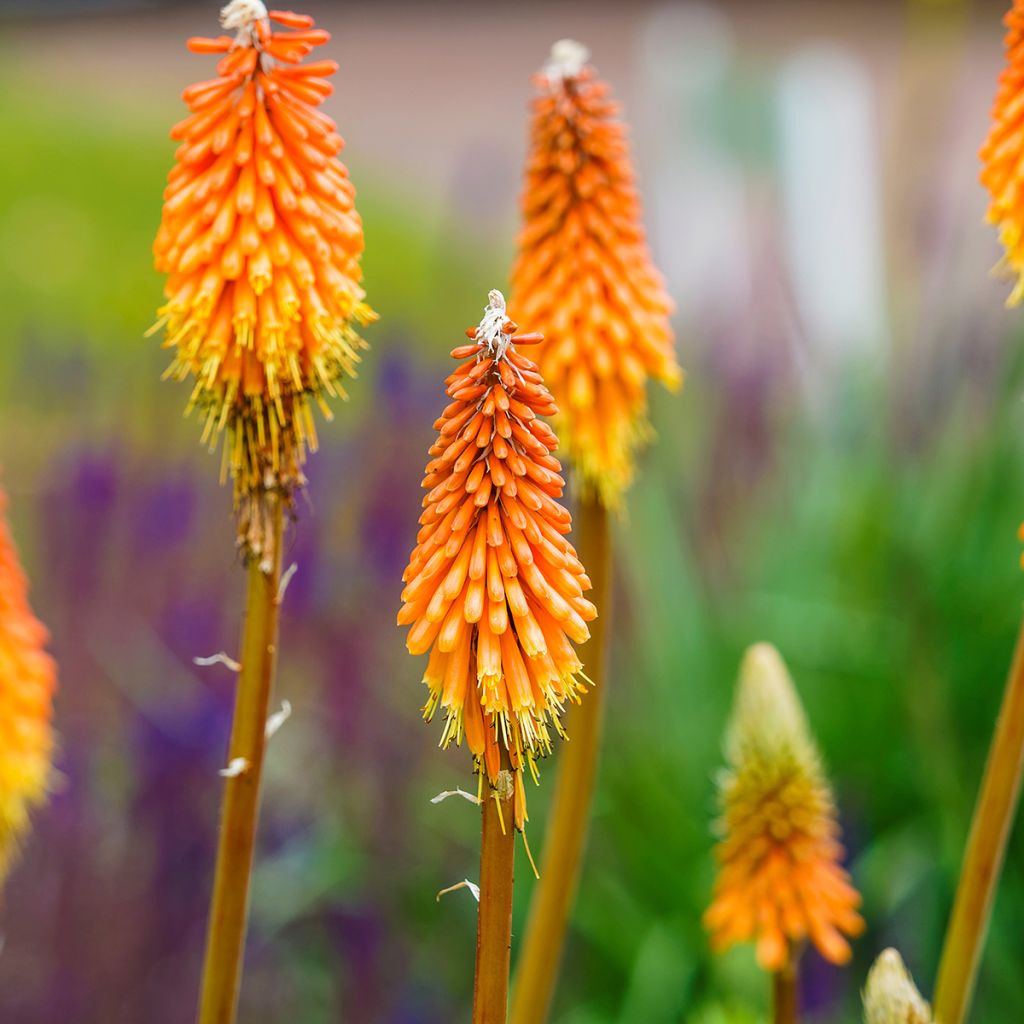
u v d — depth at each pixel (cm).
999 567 766
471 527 298
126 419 995
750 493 914
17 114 2455
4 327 1452
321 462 828
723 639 820
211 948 378
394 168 2197
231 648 838
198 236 364
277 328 355
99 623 806
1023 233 390
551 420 470
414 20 3119
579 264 471
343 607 766
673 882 741
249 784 371
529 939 458
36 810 721
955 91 1076
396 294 1541
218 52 365
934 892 721
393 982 718
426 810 782
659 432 859
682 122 1158
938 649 764
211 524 944
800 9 2559
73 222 1897
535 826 775
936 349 821
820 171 1085
